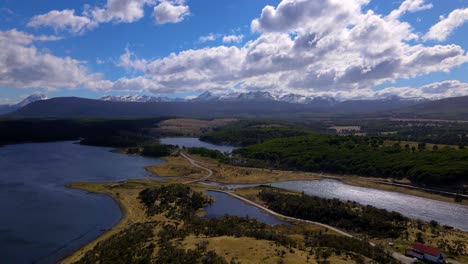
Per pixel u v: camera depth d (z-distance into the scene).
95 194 149.75
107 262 73.31
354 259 72.81
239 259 67.38
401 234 100.31
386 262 77.38
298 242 86.88
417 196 157.50
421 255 82.31
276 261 66.12
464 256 85.69
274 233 91.38
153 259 70.56
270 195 142.75
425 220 121.88
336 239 91.75
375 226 105.94
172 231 90.38
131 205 131.25
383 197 155.25
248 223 105.25
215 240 79.62
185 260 67.06
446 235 100.69
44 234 102.50
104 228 108.06
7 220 113.94
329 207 120.25
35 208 127.62
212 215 121.94
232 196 151.12
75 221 114.06
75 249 91.81
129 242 83.12
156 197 134.62
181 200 131.75
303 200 131.38
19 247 93.12
